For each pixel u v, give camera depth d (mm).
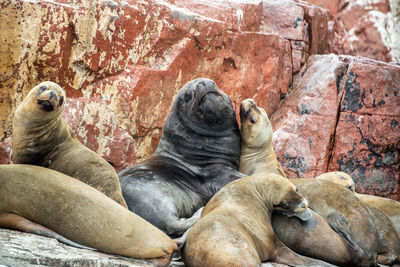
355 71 38281
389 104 39156
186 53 32969
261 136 26031
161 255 15570
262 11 40656
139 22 30625
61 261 13852
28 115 17812
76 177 18828
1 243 14141
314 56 41562
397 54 54875
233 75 36094
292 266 17281
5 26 25031
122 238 15406
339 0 55438
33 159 19047
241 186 19062
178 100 25016
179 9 33500
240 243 15258
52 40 26469
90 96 28922
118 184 19281
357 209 19969
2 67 25203
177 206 21922
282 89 39375
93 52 28484
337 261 18781
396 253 21797
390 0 55312
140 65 31109
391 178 39562
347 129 37844
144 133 31172
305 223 18953
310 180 21547
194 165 24219
